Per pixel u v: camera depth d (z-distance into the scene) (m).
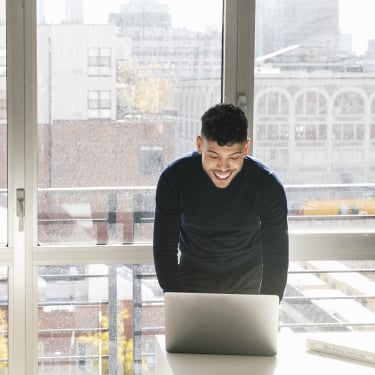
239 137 2.86
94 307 3.69
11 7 3.46
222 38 3.63
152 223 3.68
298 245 3.73
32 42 3.49
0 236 3.58
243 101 3.62
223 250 3.10
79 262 3.62
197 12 3.61
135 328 3.73
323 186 3.75
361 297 3.82
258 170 3.02
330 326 3.81
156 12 3.58
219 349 2.69
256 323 2.67
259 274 3.17
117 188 3.64
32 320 3.63
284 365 2.59
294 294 3.78
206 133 2.87
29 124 3.52
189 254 3.14
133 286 3.70
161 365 2.72
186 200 3.02
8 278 3.59
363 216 3.79
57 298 3.65
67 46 3.54
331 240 3.74
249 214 3.04
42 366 3.68
